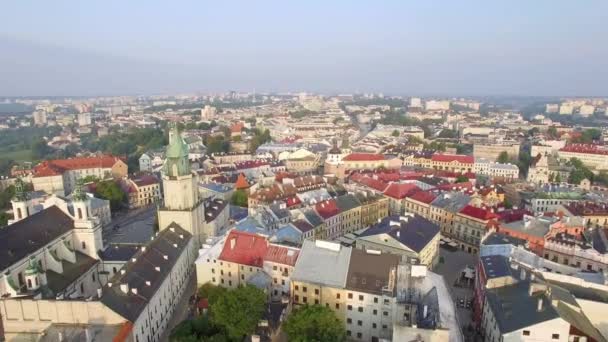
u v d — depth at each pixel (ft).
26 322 296.10
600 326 305.94
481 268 369.09
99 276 429.79
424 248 428.97
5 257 344.28
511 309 290.56
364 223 615.16
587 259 423.23
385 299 313.73
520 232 474.90
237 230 430.61
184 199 459.32
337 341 266.98
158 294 341.82
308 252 355.36
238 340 282.56
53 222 410.93
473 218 526.57
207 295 360.48
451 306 311.88
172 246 411.34
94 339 275.59
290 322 276.82
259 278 351.67
